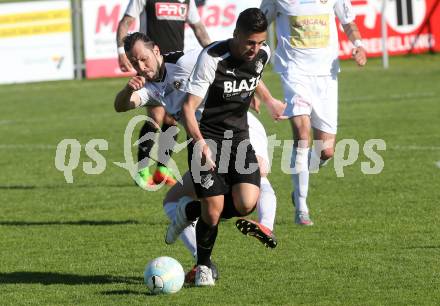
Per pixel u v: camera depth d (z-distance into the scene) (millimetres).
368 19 72000
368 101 54938
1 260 23516
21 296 19812
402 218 26828
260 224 19578
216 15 67312
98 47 71125
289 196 31469
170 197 21750
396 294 19062
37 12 69062
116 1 70375
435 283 19812
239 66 19312
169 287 19438
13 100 63312
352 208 28625
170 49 33531
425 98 54781
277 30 28547
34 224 28078
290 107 27562
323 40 28062
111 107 57969
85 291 20094
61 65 69938
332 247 23672
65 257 23641
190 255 23609
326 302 18656
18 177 36969
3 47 69375
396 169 34906
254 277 20922
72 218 28812
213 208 19812
